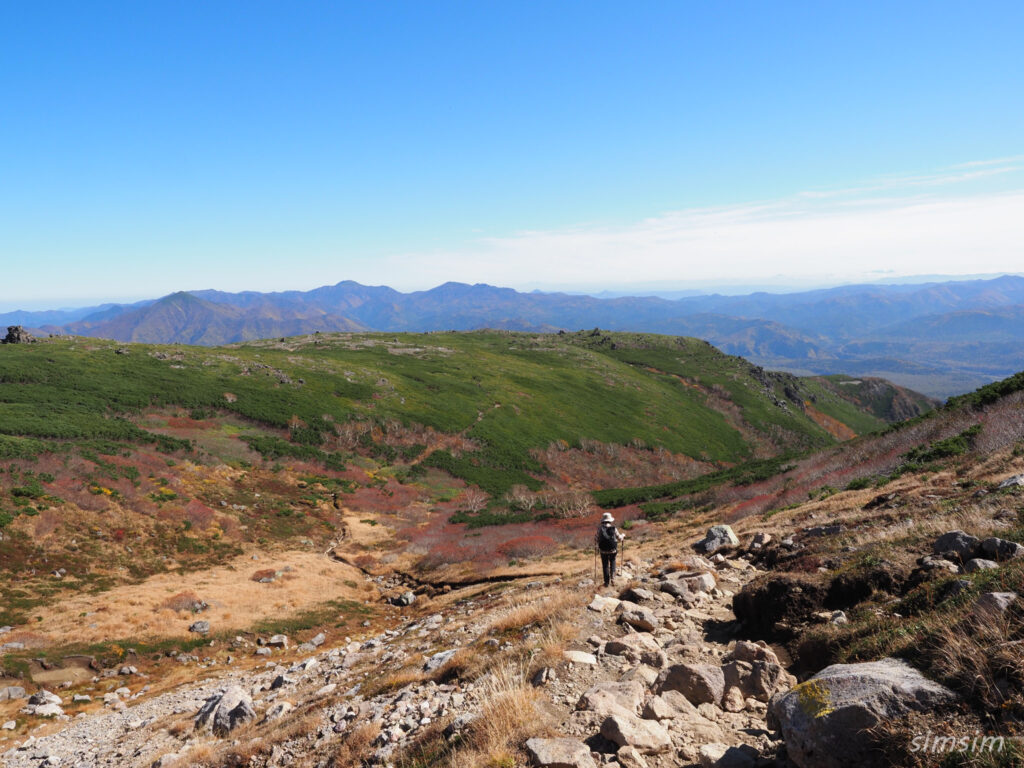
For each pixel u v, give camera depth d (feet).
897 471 72.13
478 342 627.87
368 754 22.95
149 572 106.73
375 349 481.87
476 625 48.88
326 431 251.39
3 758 45.16
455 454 272.51
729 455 401.70
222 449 198.08
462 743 19.19
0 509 104.73
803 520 57.98
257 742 29.94
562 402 402.52
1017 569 16.31
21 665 63.93
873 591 23.41
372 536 153.69
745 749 15.07
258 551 128.98
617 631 28.71
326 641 81.71
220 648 77.30
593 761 15.25
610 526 42.75
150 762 35.88
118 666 69.10
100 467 139.03
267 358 342.85
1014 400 80.79
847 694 12.83
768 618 25.50
